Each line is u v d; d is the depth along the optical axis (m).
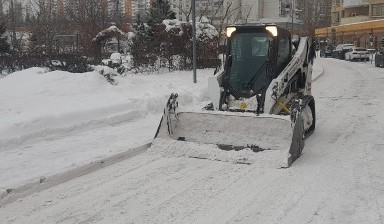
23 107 9.56
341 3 64.31
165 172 6.27
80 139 8.05
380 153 7.06
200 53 19.84
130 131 8.77
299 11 63.25
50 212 4.94
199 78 16.39
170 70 18.98
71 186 5.75
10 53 19.89
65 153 7.06
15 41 25.64
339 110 11.40
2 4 38.97
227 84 7.47
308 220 4.62
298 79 8.29
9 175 5.94
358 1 58.72
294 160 6.61
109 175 6.18
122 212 4.91
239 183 5.76
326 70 25.23
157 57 19.12
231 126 6.98
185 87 13.46
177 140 7.32
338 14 68.12
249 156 6.54
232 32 7.54
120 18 37.47
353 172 6.12
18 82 12.41
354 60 35.19
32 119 8.20
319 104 12.48
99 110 9.59
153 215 4.82
